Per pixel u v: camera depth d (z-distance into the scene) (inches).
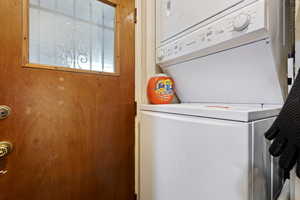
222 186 23.0
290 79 31.4
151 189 38.8
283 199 23.4
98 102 46.2
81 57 44.2
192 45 37.7
